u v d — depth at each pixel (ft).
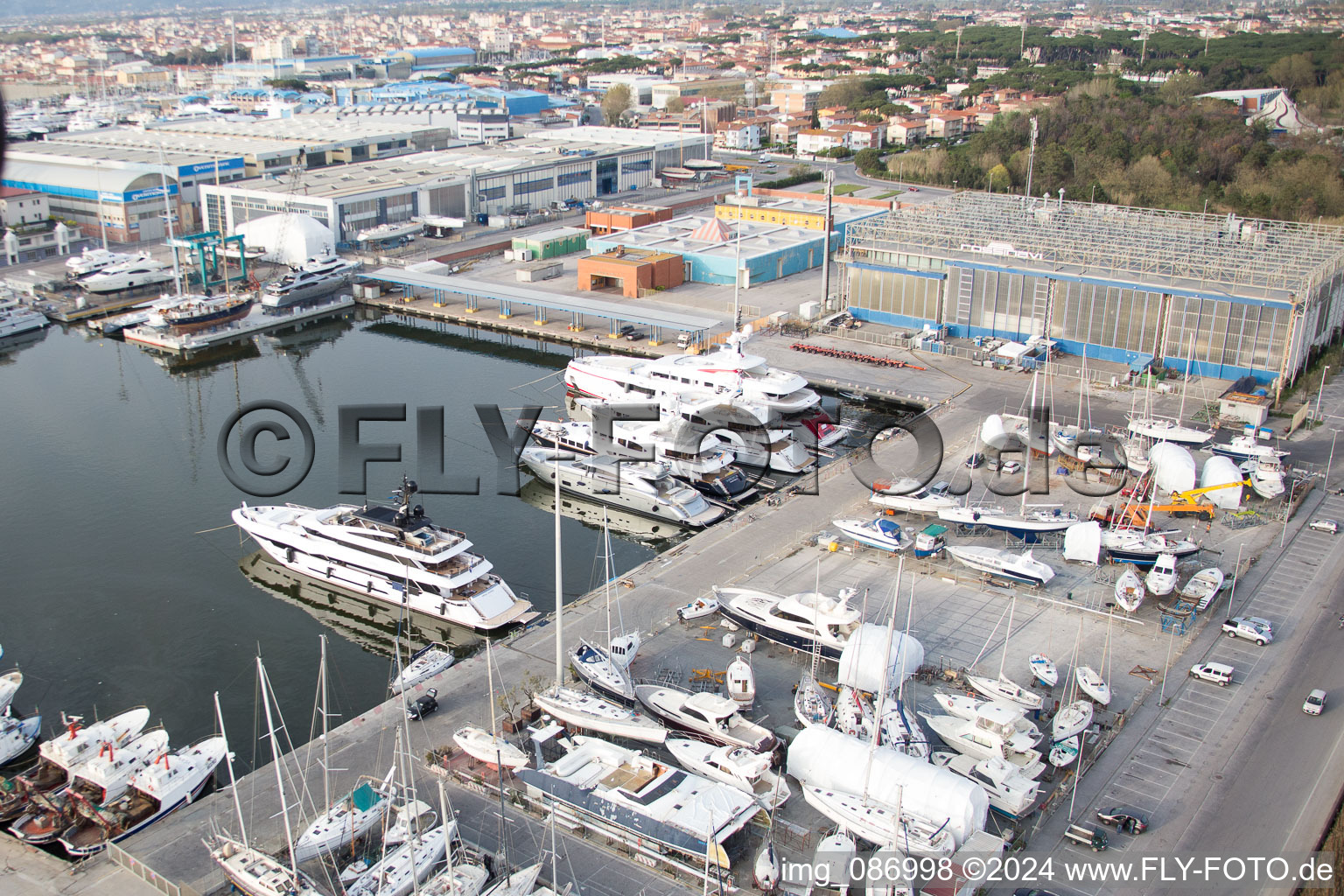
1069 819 173.58
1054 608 242.99
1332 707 202.69
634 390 383.04
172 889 161.27
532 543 297.94
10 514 313.32
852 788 175.73
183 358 470.39
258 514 287.28
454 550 255.70
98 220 644.27
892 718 193.67
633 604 247.29
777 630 226.38
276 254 592.19
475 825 175.22
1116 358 415.23
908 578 257.55
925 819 167.12
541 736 189.47
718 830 165.17
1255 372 384.27
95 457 358.02
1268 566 257.96
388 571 260.01
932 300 453.58
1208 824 172.14
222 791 186.29
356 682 232.94
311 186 650.02
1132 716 201.16
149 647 244.83
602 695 211.00
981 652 224.12
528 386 423.64
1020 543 274.98
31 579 274.36
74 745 195.21
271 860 162.40
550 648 230.07
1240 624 227.20
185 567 283.38
